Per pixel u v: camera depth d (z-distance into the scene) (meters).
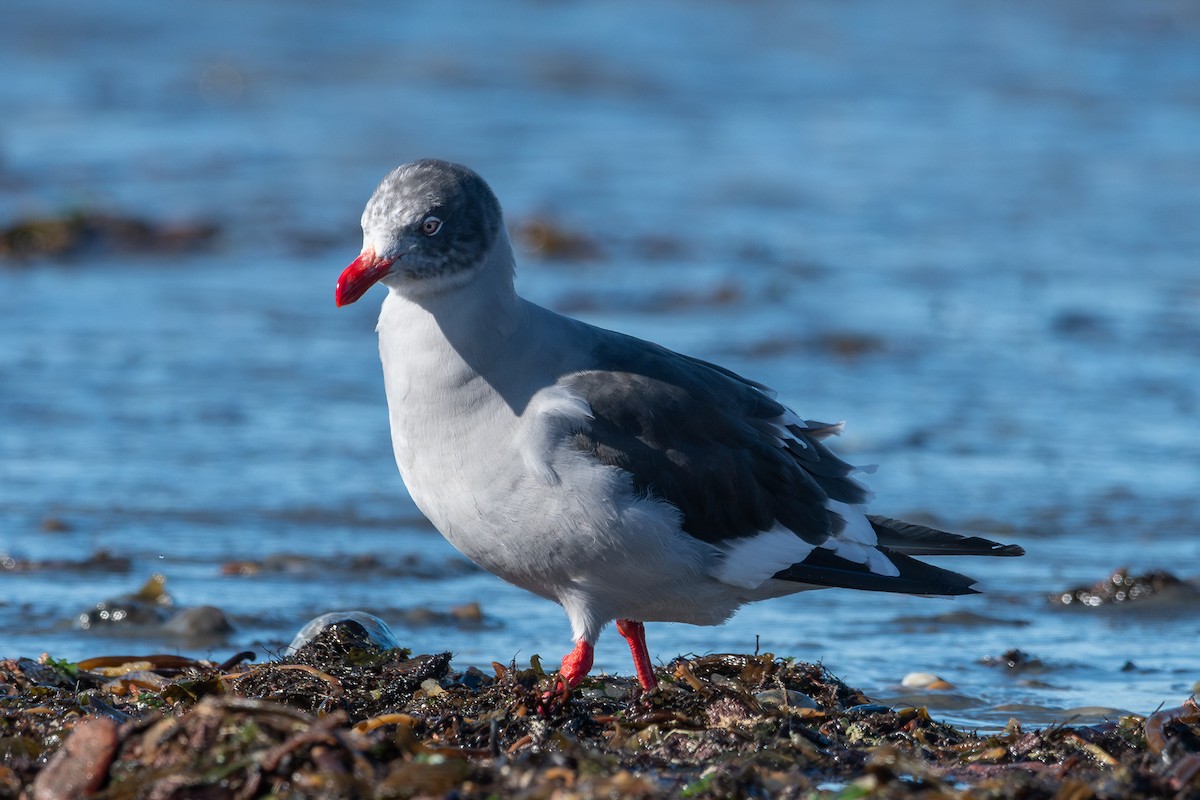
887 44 41.28
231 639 11.38
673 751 8.22
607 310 21.52
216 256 24.39
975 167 30.30
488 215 8.84
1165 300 22.08
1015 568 13.44
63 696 8.95
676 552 8.88
